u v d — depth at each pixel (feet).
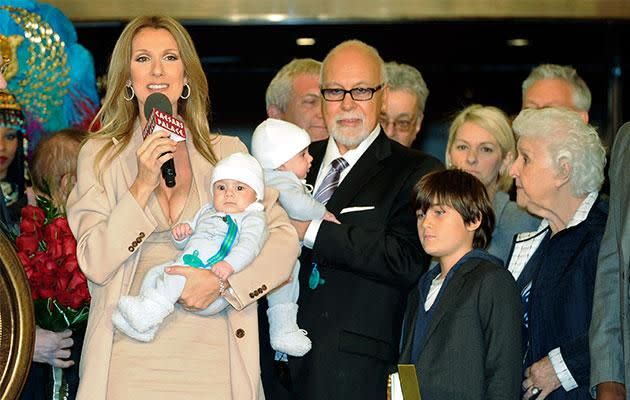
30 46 22.08
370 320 18.53
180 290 16.20
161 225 16.78
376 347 18.49
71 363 18.37
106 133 17.19
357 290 18.62
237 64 29.30
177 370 16.29
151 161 16.24
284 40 28.68
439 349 17.24
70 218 16.84
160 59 16.96
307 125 24.21
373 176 19.13
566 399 17.53
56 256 18.06
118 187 16.84
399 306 18.78
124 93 17.13
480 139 22.59
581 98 24.30
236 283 16.42
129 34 17.11
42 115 22.24
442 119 29.63
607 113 29.35
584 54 29.17
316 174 19.75
